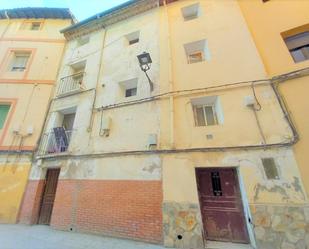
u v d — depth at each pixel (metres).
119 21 9.98
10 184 7.45
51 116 8.68
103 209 5.80
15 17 11.90
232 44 6.58
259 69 5.78
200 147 5.39
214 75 6.27
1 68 9.84
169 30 8.02
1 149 7.93
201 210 5.09
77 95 8.56
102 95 7.91
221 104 5.76
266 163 4.68
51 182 7.48
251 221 4.38
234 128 5.31
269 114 5.11
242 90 5.68
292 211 4.15
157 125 6.19
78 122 7.79
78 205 6.23
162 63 7.27
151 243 4.84
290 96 5.07
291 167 4.46
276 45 5.93
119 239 5.16
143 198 5.42
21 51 10.55
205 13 7.85
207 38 7.15
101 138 6.91
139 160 5.93
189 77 6.56
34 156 7.89
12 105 8.89
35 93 9.27
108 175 6.18
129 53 8.41
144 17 9.20
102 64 8.88
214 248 4.43
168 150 5.62
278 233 4.10
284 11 6.41
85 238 5.23
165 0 8.98
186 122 5.90
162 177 5.42
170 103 6.29
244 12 7.10
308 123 4.64
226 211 4.96
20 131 8.30
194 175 5.16
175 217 4.88
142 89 7.13
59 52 10.68
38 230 6.04
